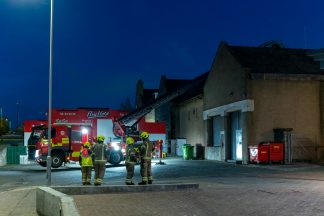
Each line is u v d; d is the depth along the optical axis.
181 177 21.34
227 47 32.78
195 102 41.41
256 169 25.45
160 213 10.66
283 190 14.54
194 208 11.27
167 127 49.56
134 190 14.48
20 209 12.66
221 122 34.78
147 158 15.80
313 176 20.61
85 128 30.08
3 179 23.11
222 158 33.69
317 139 30.23
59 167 30.69
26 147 39.06
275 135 29.39
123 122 36.16
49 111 17.67
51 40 17.94
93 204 12.04
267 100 29.80
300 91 30.36
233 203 11.91
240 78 30.28
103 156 16.38
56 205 9.94
